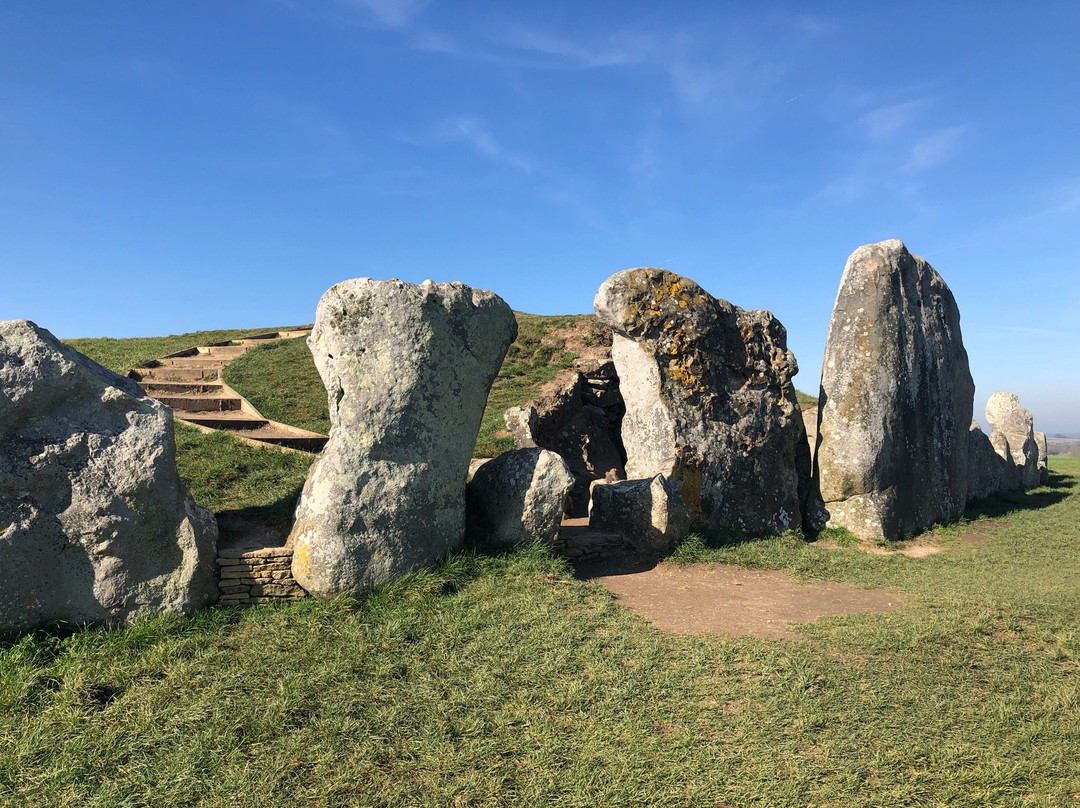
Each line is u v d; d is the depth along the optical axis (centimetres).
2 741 409
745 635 598
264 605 605
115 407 565
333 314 665
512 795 372
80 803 362
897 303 1104
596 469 1362
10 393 522
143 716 433
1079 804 370
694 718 451
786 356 1096
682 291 1021
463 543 727
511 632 568
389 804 363
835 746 418
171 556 571
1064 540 1085
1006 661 546
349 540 623
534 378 1584
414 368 672
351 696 462
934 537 1094
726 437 1004
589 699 469
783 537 992
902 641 578
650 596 709
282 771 386
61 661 491
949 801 372
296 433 1136
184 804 363
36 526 526
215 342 2011
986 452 1581
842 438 1066
